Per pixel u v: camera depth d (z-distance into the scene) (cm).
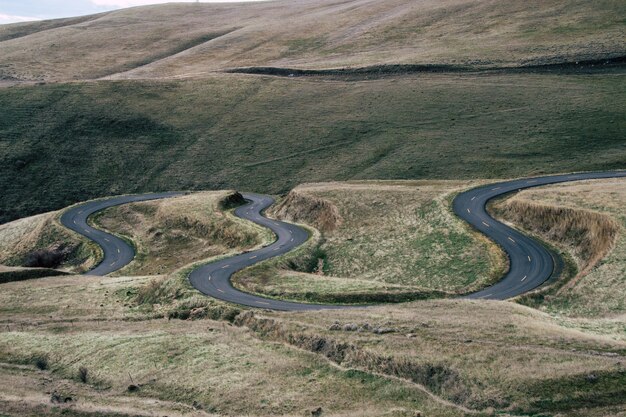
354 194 7781
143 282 5766
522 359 2847
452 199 7088
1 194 10481
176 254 7425
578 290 4319
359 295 4591
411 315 3709
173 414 2869
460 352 2988
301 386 3009
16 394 3316
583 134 9838
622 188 6119
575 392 2567
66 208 9481
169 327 4234
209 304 4603
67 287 5825
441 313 3734
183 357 3534
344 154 10838
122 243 8050
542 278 4841
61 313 5000
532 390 2603
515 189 7244
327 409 2752
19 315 5012
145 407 2986
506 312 3688
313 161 10819
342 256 6200
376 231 6650
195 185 10694
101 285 5834
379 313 3838
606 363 2738
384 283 4950
